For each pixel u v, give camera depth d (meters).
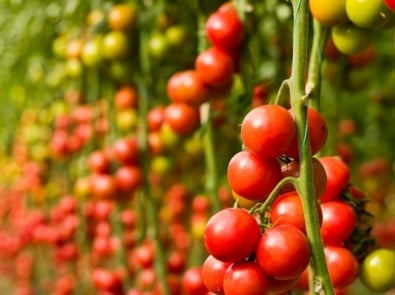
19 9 2.02
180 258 1.54
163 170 1.68
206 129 1.29
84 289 2.37
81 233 1.93
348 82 1.27
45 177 2.29
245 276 0.70
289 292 0.76
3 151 2.87
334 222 0.83
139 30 1.48
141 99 1.50
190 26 1.49
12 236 2.84
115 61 1.51
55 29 1.99
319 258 0.70
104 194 1.47
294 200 0.72
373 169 2.14
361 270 0.87
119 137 1.63
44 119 2.20
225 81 1.12
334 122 1.28
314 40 0.92
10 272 3.31
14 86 2.38
